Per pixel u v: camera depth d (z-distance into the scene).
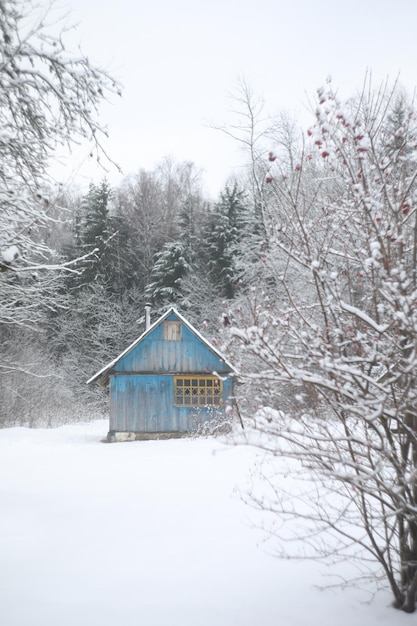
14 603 4.41
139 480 10.21
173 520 6.98
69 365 35.66
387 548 3.88
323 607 4.08
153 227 44.66
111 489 9.34
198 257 41.44
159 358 20.83
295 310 3.73
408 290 3.54
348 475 3.37
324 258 3.80
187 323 20.91
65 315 38.12
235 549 5.62
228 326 3.34
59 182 6.66
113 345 38.28
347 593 4.30
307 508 6.93
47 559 5.57
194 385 21.00
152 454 14.58
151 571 5.10
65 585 4.80
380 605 4.03
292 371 3.30
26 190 6.89
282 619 3.93
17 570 5.23
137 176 52.06
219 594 4.45
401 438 3.85
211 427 19.22
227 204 39.47
